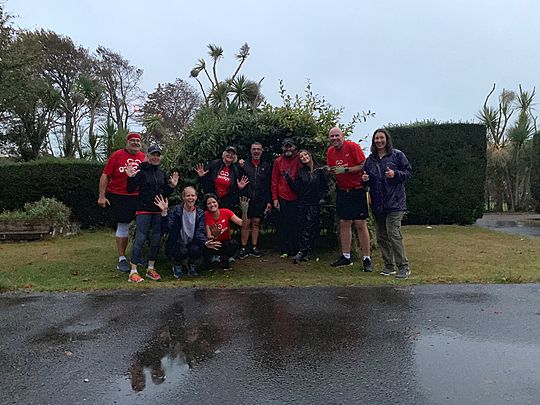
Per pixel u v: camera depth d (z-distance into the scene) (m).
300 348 3.48
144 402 2.68
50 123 30.94
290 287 5.50
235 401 2.67
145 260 7.31
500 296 4.88
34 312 4.57
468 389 2.77
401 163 6.19
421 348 3.43
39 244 9.91
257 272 6.64
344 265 7.00
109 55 37.31
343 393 2.74
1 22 20.12
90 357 3.37
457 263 7.12
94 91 28.39
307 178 7.05
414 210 13.80
